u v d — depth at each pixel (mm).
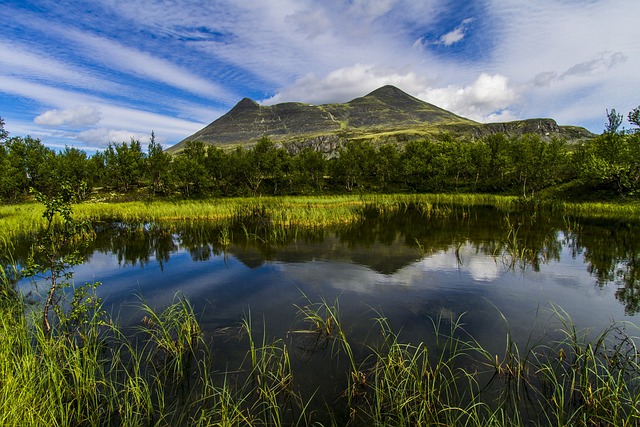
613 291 12000
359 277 14188
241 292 12523
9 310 8516
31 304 10453
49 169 58094
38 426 5000
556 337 8578
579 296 11555
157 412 5910
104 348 8078
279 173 77062
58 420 5539
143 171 70062
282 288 12938
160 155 68188
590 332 8789
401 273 14648
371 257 17609
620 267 14945
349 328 9359
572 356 7523
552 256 17000
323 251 19219
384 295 11969
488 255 17516
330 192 82062
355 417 5855
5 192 51469
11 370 5758
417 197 57219
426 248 19469
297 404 6219
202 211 35969
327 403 6246
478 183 73250
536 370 7062
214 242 22344
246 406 6121
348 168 85062
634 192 38031
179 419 5730
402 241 21688
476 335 8797
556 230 24156
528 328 9172
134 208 40219
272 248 20250
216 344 8484
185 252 19516
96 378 6770
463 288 12570
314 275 14609
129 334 8898
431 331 9094
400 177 85438
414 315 10188
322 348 8242
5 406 4902
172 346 7910
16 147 59500
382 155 90875
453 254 17906
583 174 42781
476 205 44375
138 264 16859
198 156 80938
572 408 5875
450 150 82500
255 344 8453
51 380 6109
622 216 29562
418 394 6051
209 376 7043
